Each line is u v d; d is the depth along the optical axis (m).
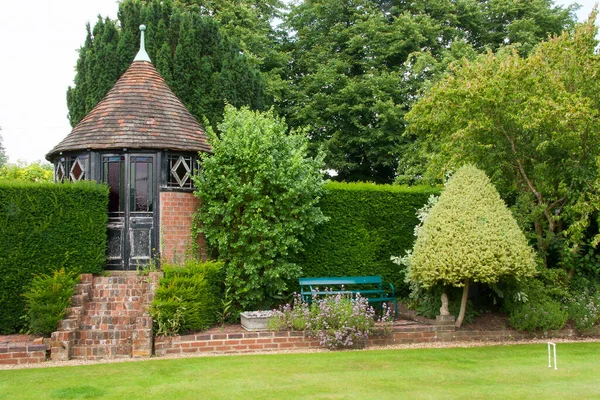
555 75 13.46
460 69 15.55
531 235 13.69
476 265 11.37
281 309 13.07
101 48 17.95
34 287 11.39
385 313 12.91
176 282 11.27
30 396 7.56
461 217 11.82
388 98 25.92
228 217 12.58
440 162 15.82
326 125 26.70
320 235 13.96
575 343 11.95
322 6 29.03
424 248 12.05
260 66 27.25
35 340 10.41
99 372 9.05
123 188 13.09
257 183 12.31
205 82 18.08
